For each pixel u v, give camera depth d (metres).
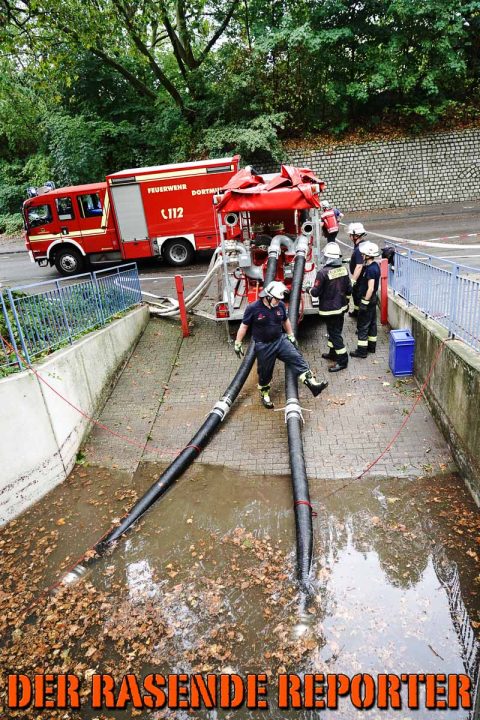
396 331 7.02
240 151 18.42
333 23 18.75
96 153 21.06
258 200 7.25
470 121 18.94
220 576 4.25
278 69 18.89
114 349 7.75
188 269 13.45
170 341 8.87
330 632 3.65
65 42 15.17
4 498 5.17
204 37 20.59
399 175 19.23
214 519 4.93
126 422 6.74
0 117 24.19
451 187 19.14
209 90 19.98
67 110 22.34
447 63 17.66
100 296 7.73
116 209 13.21
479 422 4.56
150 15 14.88
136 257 13.75
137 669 3.56
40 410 5.44
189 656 3.60
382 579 4.05
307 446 5.79
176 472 5.53
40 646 3.84
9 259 19.23
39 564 4.64
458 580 3.97
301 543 4.36
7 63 20.00
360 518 4.73
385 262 8.20
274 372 7.48
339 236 15.51
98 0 14.15
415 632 3.60
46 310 6.21
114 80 22.14
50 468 5.61
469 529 4.43
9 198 25.31
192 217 13.21
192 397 7.12
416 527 4.54
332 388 6.84
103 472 5.88
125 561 4.55
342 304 6.89
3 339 5.42
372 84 18.08
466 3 17.75
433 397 5.98
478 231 13.88
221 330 9.09
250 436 6.11
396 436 5.78
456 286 5.54
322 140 19.72
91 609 4.10
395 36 17.86
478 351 5.00
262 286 8.27
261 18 19.73
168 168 12.80
